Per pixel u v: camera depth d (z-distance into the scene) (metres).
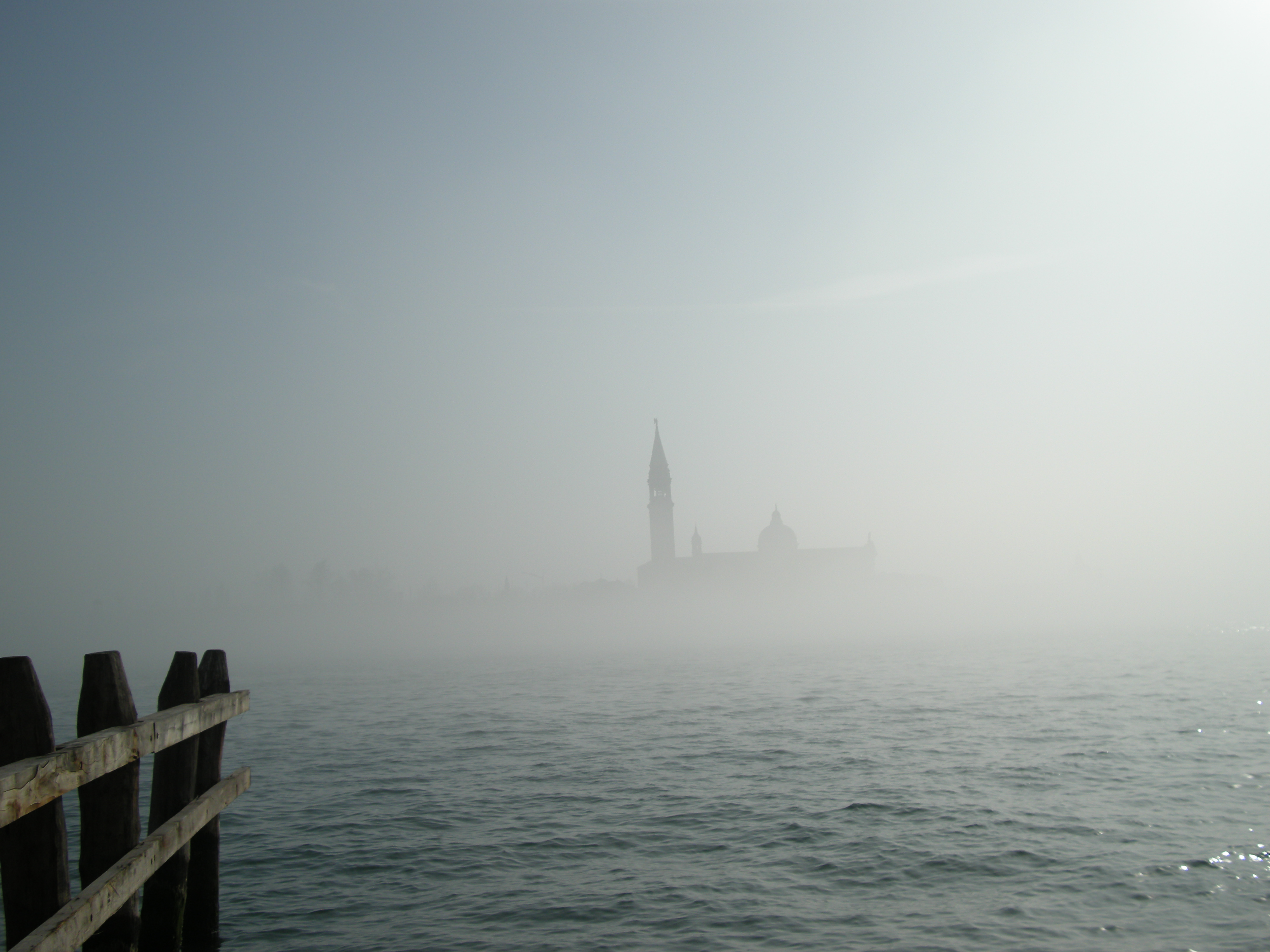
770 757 36.00
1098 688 62.06
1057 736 39.09
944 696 58.81
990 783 29.50
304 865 22.38
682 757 36.84
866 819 25.28
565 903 19.22
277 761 38.78
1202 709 48.00
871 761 34.25
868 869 20.78
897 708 52.50
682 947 16.66
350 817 27.31
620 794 29.89
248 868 22.22
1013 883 19.45
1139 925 16.88
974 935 16.70
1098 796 27.09
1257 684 63.72
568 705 61.75
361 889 20.50
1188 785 28.27
